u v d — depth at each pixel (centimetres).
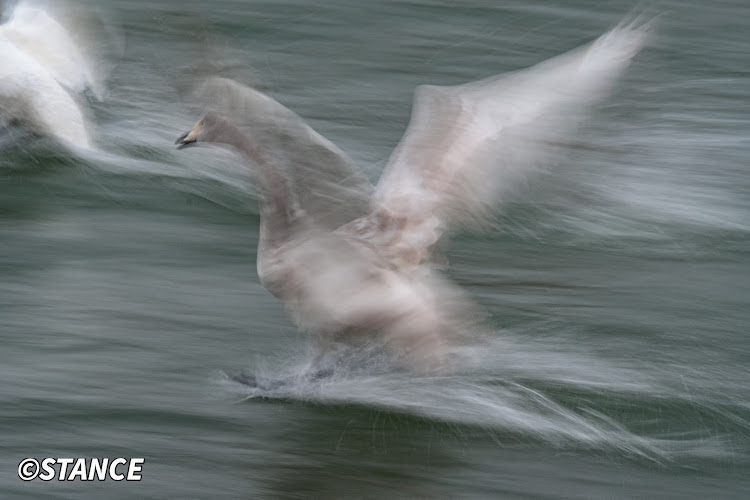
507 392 1413
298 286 1220
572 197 1991
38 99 2069
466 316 1227
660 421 1377
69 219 1847
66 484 1195
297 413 1345
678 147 2336
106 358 1442
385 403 1355
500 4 3189
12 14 2166
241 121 1187
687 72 2805
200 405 1354
